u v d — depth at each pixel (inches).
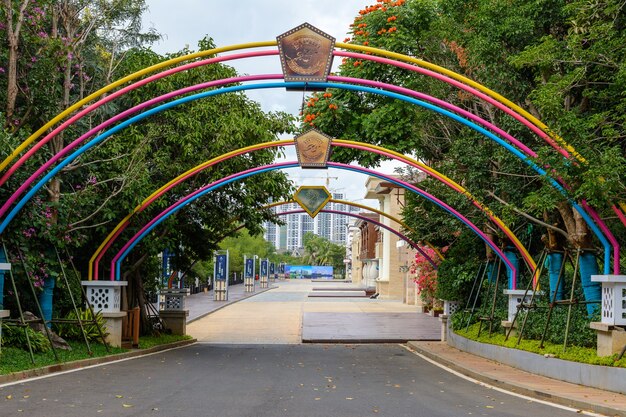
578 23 515.5
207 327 1216.8
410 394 456.1
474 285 836.0
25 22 653.9
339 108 863.7
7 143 569.0
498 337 699.4
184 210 895.1
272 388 472.1
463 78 550.0
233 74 855.7
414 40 810.2
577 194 489.4
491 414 374.6
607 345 486.0
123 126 593.9
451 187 709.9
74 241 690.8
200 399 410.9
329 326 1179.3
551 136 524.1
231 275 3880.4
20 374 484.7
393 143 849.5
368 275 3230.8
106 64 872.9
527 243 777.6
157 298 1063.6
